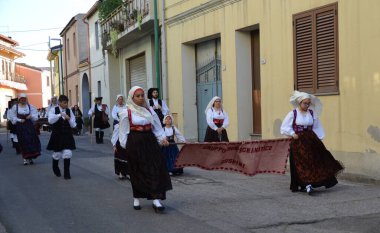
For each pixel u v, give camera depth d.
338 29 10.15
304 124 8.53
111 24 22.25
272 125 12.19
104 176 11.23
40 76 63.50
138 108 7.43
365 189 8.91
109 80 26.20
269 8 12.13
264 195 8.56
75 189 9.58
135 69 23.48
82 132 31.02
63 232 6.48
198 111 16.94
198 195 8.68
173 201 8.22
